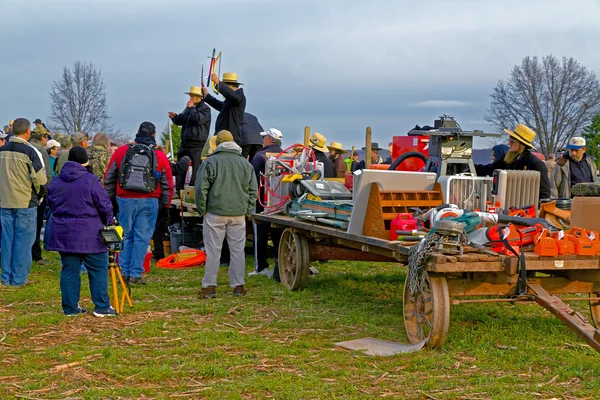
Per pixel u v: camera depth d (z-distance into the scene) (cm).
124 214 909
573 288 639
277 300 810
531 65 4278
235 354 572
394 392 479
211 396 466
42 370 529
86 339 622
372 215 702
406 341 626
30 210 890
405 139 1197
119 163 912
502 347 591
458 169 819
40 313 725
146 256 1008
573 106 4272
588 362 543
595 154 4072
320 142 1061
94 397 464
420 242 592
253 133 1181
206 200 820
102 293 714
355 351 582
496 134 816
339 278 950
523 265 561
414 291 582
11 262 890
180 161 1159
